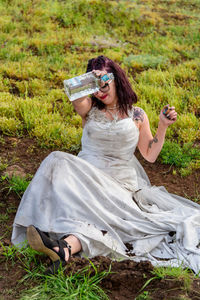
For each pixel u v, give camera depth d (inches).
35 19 364.8
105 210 134.3
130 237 134.2
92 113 147.6
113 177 147.3
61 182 130.3
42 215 128.0
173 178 192.4
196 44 359.6
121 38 355.9
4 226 148.7
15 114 232.1
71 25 364.8
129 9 399.9
